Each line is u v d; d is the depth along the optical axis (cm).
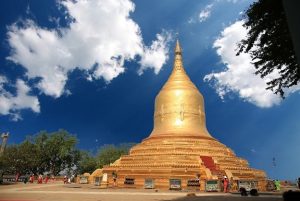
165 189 3772
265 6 1252
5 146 6925
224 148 4784
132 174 4109
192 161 4081
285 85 1479
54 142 7794
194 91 5297
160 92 5406
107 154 8288
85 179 5575
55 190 3209
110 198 2195
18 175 6450
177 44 6022
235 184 3822
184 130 4859
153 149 4412
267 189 4269
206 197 2344
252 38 1416
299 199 1062
